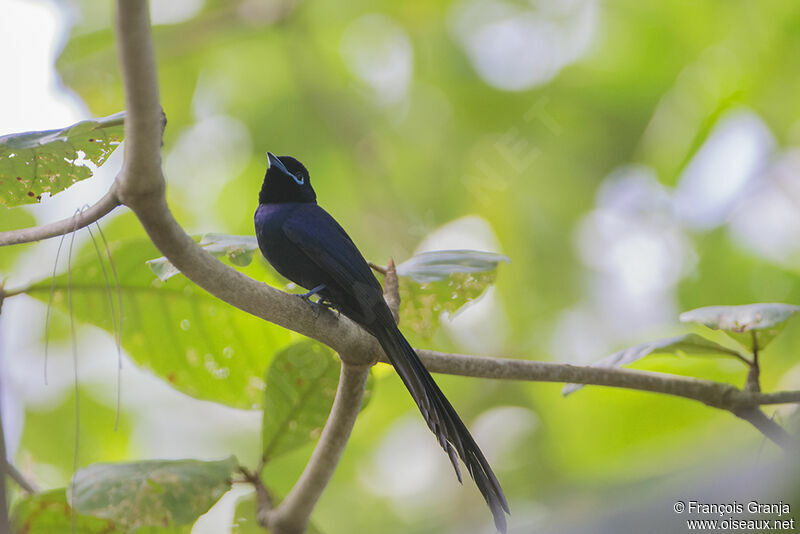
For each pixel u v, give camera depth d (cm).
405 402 1367
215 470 521
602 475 343
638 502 229
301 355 581
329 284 674
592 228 1520
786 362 1035
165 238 436
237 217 1526
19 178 543
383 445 1381
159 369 680
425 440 1373
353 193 1586
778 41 1304
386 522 1313
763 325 581
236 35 1541
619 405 1053
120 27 374
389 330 553
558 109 1555
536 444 1270
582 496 266
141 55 379
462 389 1373
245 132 1569
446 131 1612
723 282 1330
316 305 509
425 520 1279
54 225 455
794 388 1008
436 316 689
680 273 1407
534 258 1519
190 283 654
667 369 1006
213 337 676
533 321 1483
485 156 1562
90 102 1378
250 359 684
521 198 1543
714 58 1347
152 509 493
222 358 682
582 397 1070
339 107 1591
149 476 501
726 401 570
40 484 1124
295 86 1591
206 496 505
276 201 727
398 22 1577
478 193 1545
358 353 513
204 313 668
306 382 581
